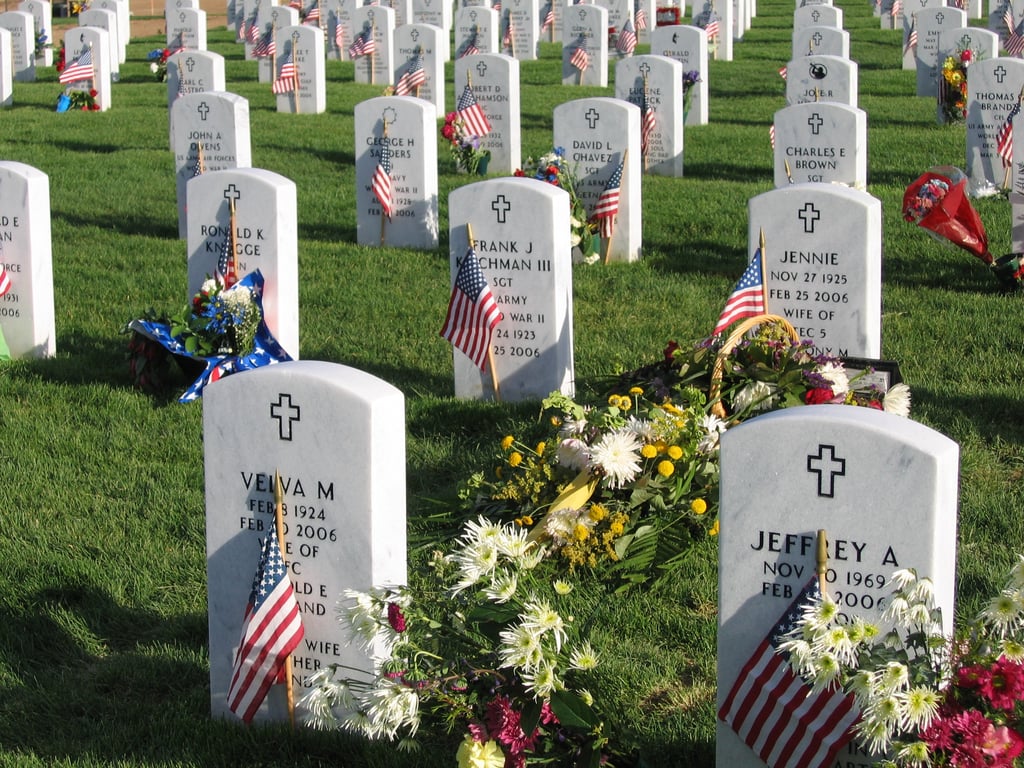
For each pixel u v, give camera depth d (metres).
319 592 6.09
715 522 7.93
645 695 6.43
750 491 5.36
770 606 5.43
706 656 6.73
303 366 6.06
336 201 18.62
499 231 10.41
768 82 30.73
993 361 11.12
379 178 15.62
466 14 29.53
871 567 5.23
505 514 8.15
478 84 20.58
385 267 14.96
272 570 5.98
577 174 15.05
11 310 11.83
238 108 15.66
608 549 7.60
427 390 10.97
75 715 6.40
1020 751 4.63
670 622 7.05
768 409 8.59
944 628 5.23
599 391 9.37
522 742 5.27
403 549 6.17
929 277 13.92
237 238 11.34
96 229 17.11
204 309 11.01
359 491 5.90
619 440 7.83
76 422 10.23
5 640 7.03
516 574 5.86
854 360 9.39
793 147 14.49
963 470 8.86
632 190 14.94
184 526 8.33
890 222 16.33
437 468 9.23
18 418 10.27
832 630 4.97
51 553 7.91
